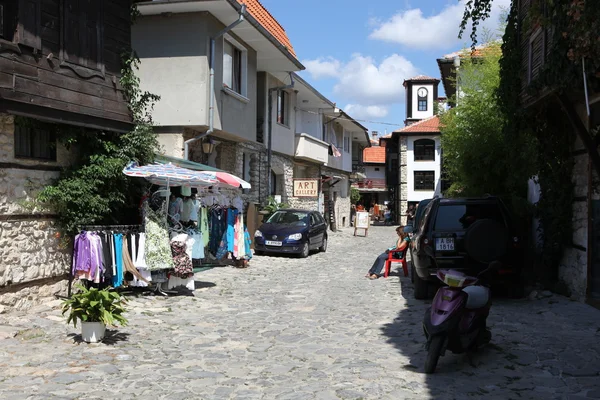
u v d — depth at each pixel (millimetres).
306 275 14047
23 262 8211
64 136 8930
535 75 10094
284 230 18281
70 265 9211
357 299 10453
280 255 18750
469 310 6016
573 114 7941
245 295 10859
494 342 6879
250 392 5145
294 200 25938
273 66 20438
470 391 5176
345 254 19969
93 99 9180
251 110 17719
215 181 10578
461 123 16797
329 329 7875
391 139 53375
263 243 18156
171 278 10547
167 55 14852
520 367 5902
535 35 9984
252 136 17812
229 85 16453
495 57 16984
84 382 5355
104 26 9586
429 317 5891
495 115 15945
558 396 5035
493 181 16406
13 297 8070
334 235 30359
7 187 7965
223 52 15797
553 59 8047
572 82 7613
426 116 57156
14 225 8070
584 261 9359
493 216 9500
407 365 6051
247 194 19828
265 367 5965
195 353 6520
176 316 8695
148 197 10648
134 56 10320
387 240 28375
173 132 14977
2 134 7879
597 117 8531
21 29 7656
